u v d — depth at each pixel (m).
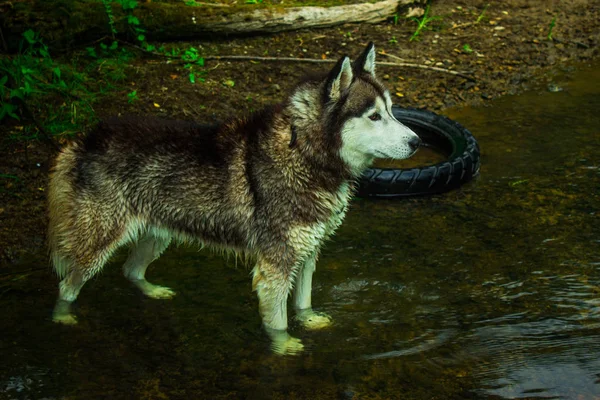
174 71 7.38
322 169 4.02
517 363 3.90
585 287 4.59
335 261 4.97
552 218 5.45
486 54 8.62
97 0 7.42
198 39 8.04
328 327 4.27
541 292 4.55
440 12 9.55
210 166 4.10
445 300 4.52
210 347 4.07
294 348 4.07
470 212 5.61
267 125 4.08
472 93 7.77
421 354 4.00
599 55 8.77
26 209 5.35
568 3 10.09
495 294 4.55
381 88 4.06
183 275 4.85
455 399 3.62
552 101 7.59
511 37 9.06
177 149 4.13
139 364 3.91
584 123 7.04
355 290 4.64
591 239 5.14
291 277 4.14
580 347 4.02
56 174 4.23
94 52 7.21
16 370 3.82
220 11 8.00
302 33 8.50
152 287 4.67
